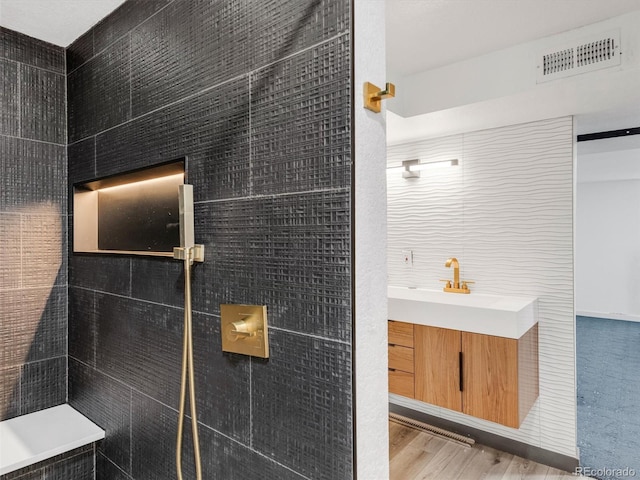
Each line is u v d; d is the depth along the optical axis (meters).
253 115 1.03
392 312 2.67
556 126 2.42
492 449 2.61
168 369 1.31
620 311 6.59
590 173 5.61
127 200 1.64
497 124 2.56
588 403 3.24
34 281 1.78
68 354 1.88
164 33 1.31
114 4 1.52
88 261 1.73
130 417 1.48
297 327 0.93
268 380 0.99
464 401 2.33
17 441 1.54
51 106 1.83
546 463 2.42
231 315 1.06
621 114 2.41
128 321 1.49
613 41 1.77
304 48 0.92
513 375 2.14
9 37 1.70
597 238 6.79
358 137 0.85
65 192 1.88
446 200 2.86
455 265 2.77
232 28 1.08
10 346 1.71
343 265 0.85
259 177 1.01
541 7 1.70
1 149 1.68
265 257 1.00
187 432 1.23
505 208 2.61
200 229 1.17
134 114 1.45
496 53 2.10
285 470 0.95
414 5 1.68
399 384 2.63
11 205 1.71
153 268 1.37
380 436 0.91
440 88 2.29
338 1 0.86
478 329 2.28
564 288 2.40
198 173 1.18
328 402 0.87
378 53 0.91
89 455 1.69
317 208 0.89
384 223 0.92
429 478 2.27
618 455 2.46
